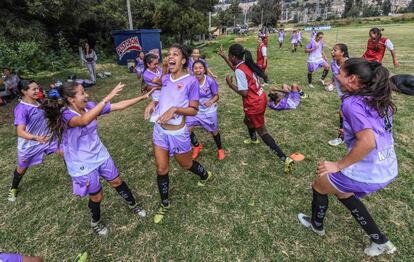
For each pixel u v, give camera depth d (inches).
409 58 413.1
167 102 104.7
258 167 148.3
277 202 121.1
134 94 326.6
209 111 147.1
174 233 108.4
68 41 702.5
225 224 111.1
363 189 78.2
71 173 96.3
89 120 85.7
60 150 99.0
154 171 151.9
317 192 91.7
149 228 111.7
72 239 109.2
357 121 68.5
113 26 808.9
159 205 124.7
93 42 776.9
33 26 502.6
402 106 219.0
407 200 116.9
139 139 195.2
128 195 113.0
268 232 105.8
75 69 524.4
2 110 282.4
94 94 333.7
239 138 183.0
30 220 121.1
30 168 163.8
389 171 76.5
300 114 215.9
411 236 99.1
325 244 98.8
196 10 983.0
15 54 469.7
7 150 192.1
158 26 960.9
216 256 97.5
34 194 139.2
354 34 1056.8
